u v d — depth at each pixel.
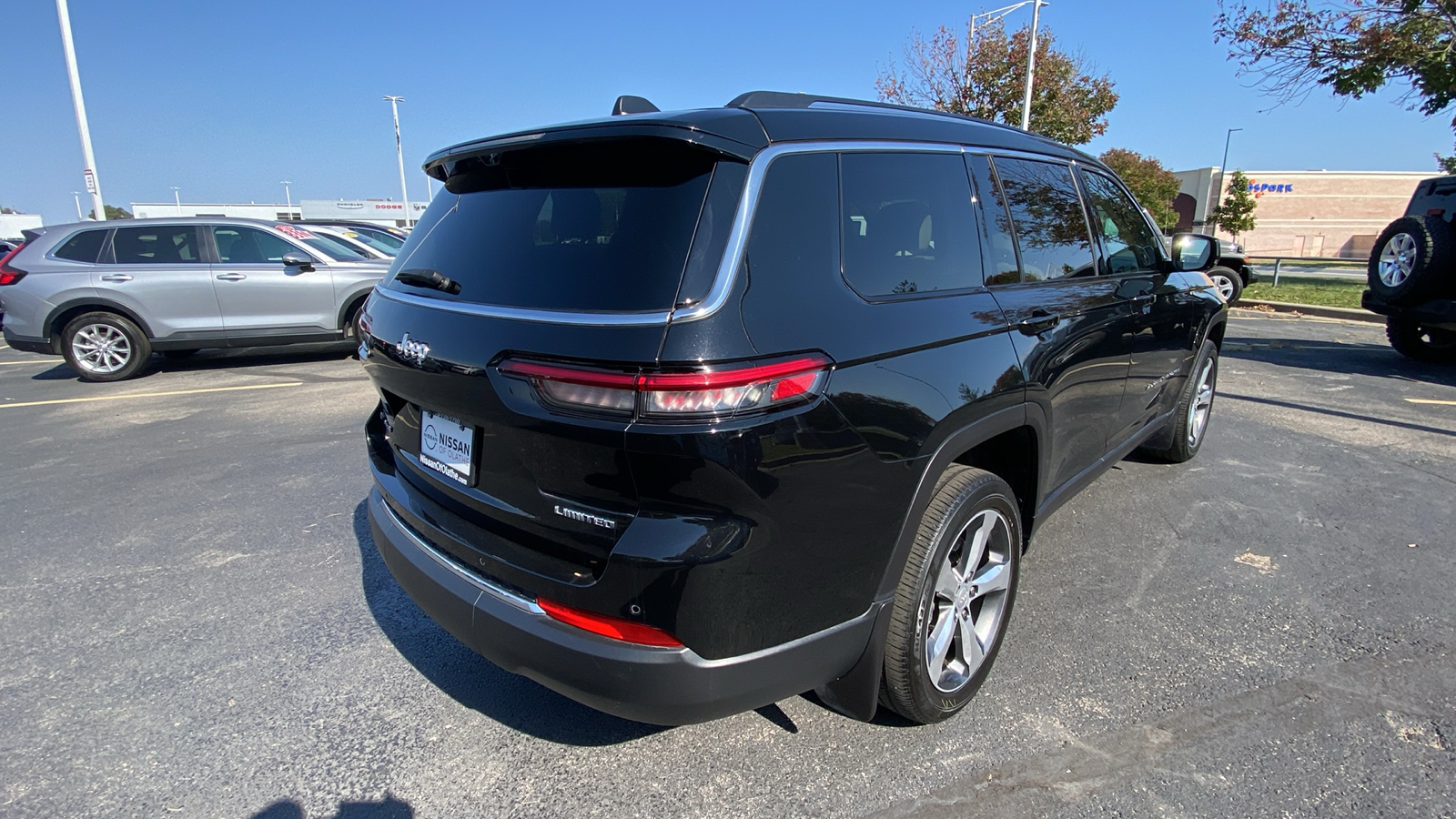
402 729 2.46
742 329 1.71
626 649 1.78
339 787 2.22
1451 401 6.35
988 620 2.55
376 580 3.45
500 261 2.07
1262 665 2.70
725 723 2.46
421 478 2.35
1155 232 3.99
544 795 2.18
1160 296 3.70
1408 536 3.73
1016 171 2.88
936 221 2.39
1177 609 3.09
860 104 2.41
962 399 2.19
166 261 8.21
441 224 2.45
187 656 2.86
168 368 8.93
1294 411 6.06
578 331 1.74
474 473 2.05
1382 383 7.05
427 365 2.06
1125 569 3.43
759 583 1.78
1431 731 2.35
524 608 1.94
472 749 2.37
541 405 1.77
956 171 2.54
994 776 2.20
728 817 2.08
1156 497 4.27
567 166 2.09
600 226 1.92
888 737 2.38
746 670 1.83
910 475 2.04
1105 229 3.41
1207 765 2.22
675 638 1.75
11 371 9.17
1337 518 3.96
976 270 2.50
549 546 1.90
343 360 9.36
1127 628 2.95
